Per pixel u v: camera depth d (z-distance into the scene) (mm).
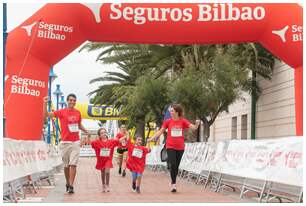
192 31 13875
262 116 22891
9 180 8312
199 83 18609
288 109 19875
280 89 20734
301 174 7836
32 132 13188
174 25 13758
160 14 13688
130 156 11547
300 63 13961
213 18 13750
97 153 11500
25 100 13172
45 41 13352
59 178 16422
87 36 13977
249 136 24625
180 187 13195
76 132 10711
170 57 22219
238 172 10445
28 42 13281
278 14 13758
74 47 13992
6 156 8211
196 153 14961
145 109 24062
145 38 14031
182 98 18672
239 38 14117
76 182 14703
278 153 8688
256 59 19531
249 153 10047
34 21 13352
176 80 19750
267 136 22188
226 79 18453
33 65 13344
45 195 10320
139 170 11406
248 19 13789
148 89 22703
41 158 12008
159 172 23391
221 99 18625
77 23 13578
